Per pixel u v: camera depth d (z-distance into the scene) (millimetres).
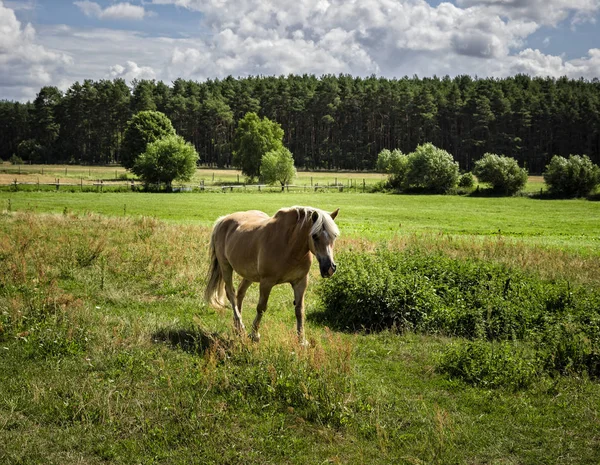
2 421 5246
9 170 95938
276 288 12133
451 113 126438
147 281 11812
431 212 42844
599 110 119875
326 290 10195
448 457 4941
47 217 21484
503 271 12078
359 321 9531
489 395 6281
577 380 6750
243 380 6203
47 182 67750
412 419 5625
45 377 6324
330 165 133375
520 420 5691
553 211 45312
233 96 133875
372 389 6312
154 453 4883
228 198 53750
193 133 128500
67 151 131000
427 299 9523
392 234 24734
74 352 7109
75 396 5770
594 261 15406
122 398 5844
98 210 34250
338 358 6719
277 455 4922
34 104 140375
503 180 66750
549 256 15750
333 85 133250
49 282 10969
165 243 16688
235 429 5344
